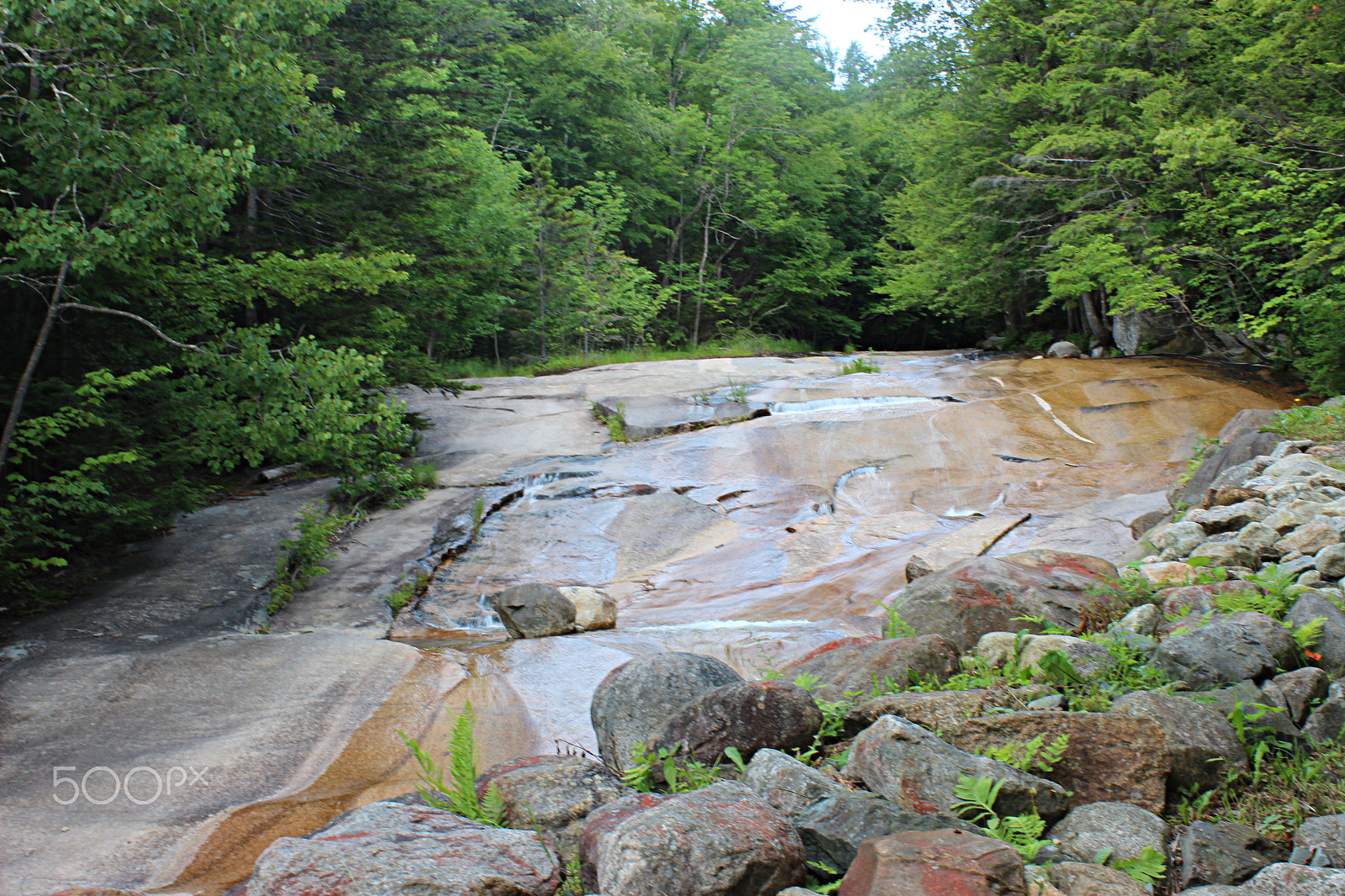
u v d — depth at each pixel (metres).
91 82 8.53
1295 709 3.80
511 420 16.52
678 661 4.46
